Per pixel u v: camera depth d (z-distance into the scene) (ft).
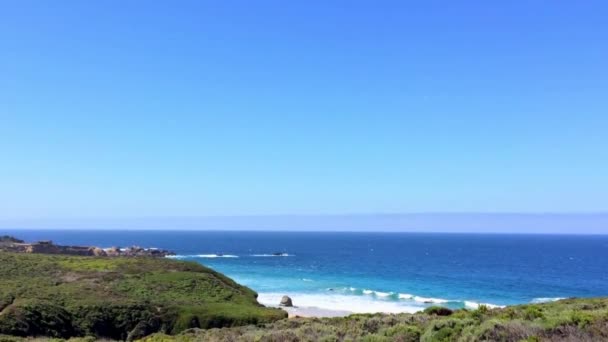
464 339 42.45
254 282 298.76
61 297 134.10
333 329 58.49
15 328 106.73
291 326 74.64
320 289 267.80
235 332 73.20
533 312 54.54
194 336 73.15
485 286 294.87
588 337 38.58
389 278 333.21
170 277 177.58
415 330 50.11
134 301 135.23
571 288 290.76
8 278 157.79
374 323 62.18
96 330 121.29
